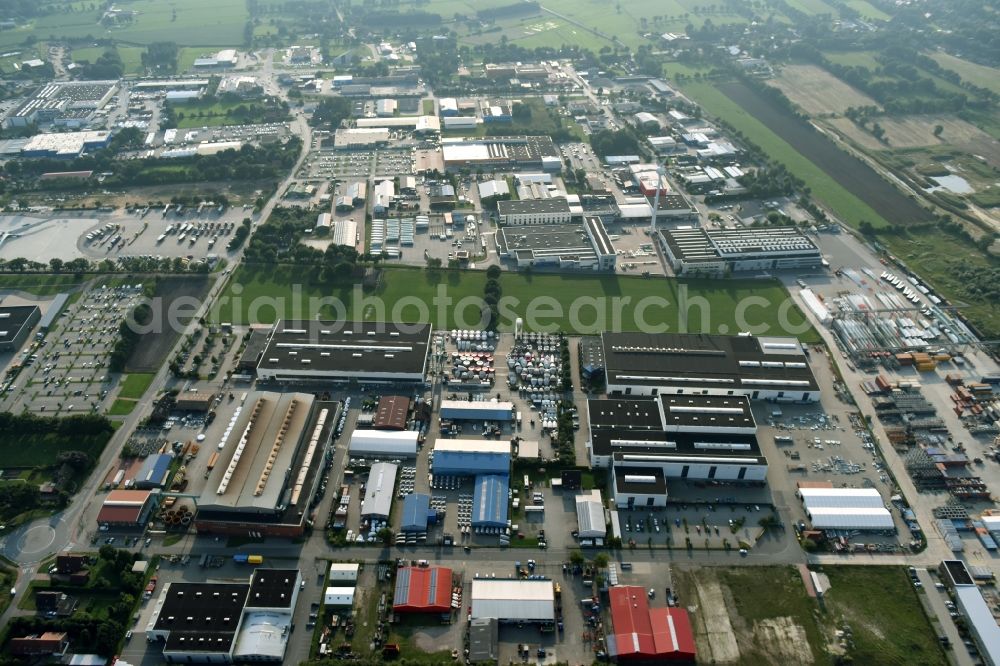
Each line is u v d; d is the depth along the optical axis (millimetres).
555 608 156500
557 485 186250
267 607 151750
